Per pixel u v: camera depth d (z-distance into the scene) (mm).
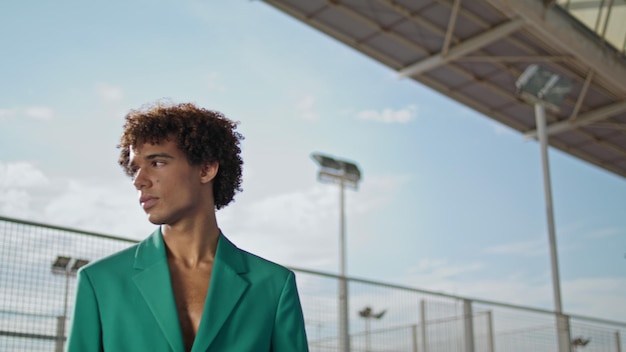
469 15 16203
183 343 1449
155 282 1484
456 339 8984
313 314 7301
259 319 1567
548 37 16188
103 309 1468
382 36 16969
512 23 16062
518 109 20578
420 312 8570
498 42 17312
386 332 8023
